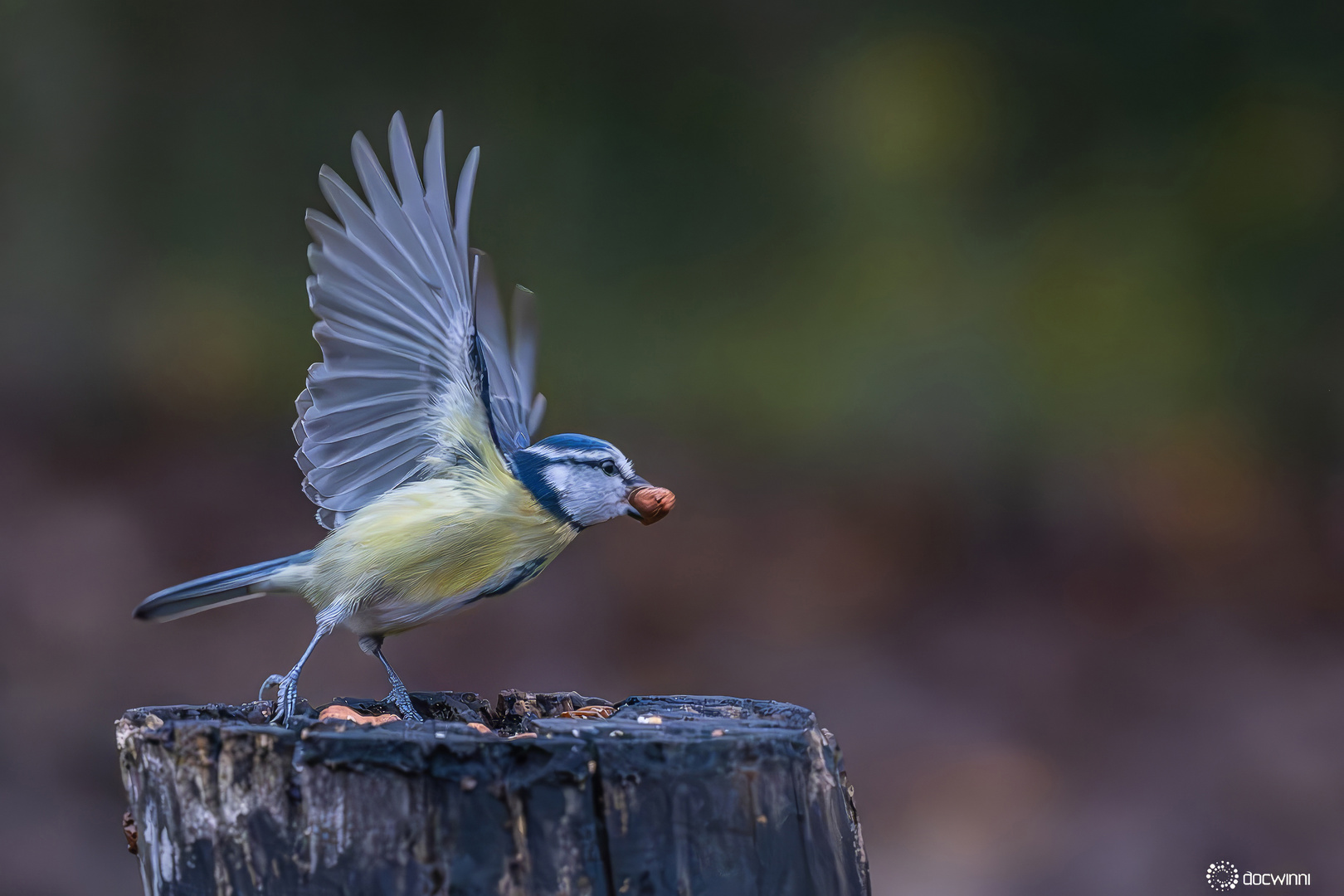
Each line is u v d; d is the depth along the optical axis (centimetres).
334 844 344
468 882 344
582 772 344
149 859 345
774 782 345
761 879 344
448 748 344
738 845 344
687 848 344
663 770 344
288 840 344
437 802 344
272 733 344
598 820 344
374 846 344
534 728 346
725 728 346
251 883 344
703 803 344
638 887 344
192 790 345
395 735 344
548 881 344
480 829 344
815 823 345
